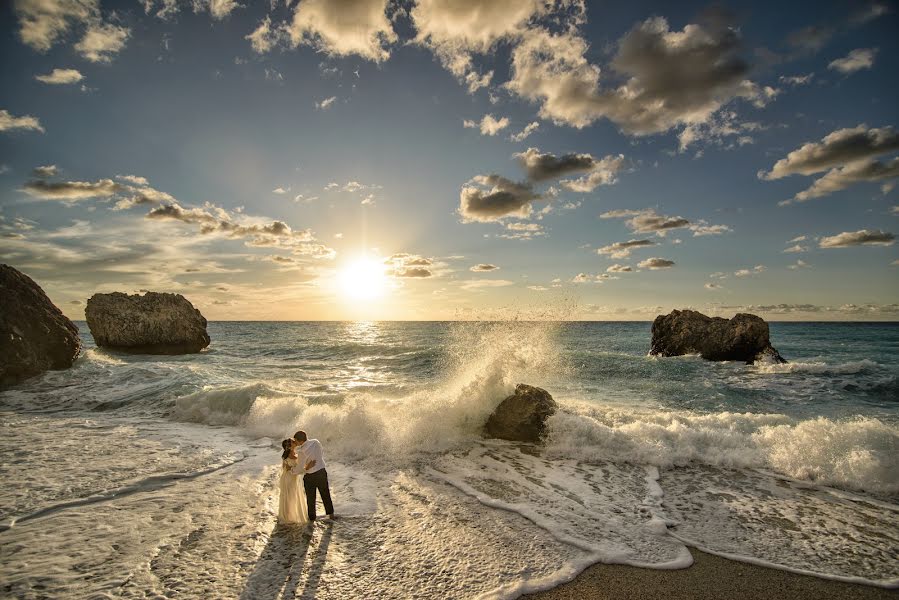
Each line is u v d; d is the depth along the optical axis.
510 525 5.80
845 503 6.60
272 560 4.84
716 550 5.18
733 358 23.34
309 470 5.95
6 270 18.16
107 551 4.93
